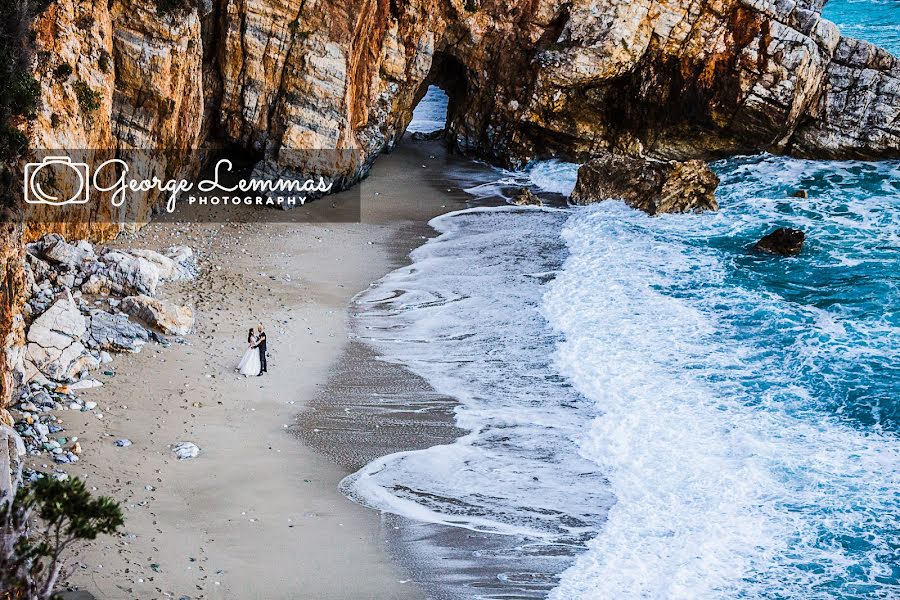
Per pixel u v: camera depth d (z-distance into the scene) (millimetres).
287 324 32500
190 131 41500
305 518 22000
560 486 23938
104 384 26641
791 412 27016
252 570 19891
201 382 27688
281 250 39469
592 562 20938
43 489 14438
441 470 24500
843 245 39406
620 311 33750
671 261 38375
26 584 14359
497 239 41719
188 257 36750
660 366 29828
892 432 25844
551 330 32594
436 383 29156
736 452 25109
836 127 49656
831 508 22625
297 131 43938
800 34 48562
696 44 49625
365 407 27484
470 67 53500
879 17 74062
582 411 27531
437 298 35531
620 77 50969
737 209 44406
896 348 30344
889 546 21281
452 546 21406
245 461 24016
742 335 31766
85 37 34000
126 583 18656
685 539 21672
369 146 48844
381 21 47906
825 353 30141
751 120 49781
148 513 21203
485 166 53969
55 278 30422
